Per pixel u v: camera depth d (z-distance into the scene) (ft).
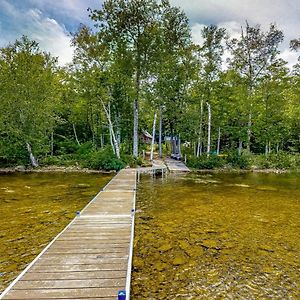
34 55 81.41
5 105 77.82
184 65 94.89
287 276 17.37
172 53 89.97
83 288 13.03
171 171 79.25
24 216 30.37
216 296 14.98
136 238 24.03
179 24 89.92
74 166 83.10
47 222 28.25
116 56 79.97
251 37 91.50
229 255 20.52
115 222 24.43
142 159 89.71
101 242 19.34
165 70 90.48
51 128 90.63
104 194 37.73
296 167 86.38
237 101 92.43
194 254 20.65
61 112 106.22
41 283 13.46
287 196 43.09
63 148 104.58
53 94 87.81
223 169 84.02
